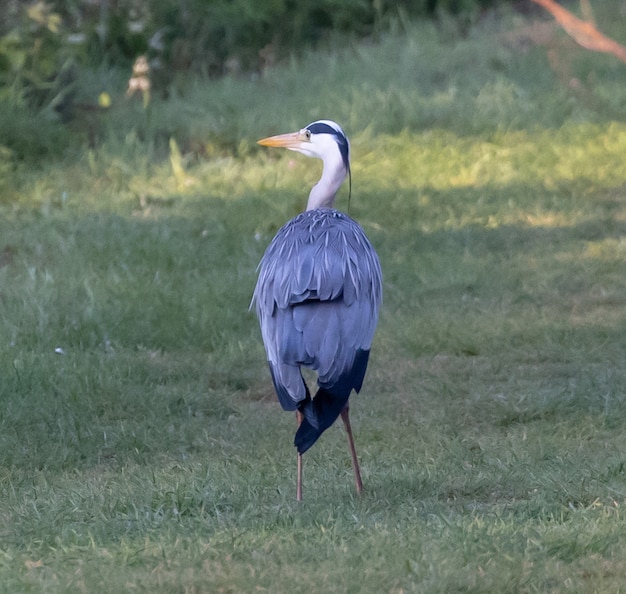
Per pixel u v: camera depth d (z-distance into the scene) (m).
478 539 7.36
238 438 10.55
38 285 14.66
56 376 11.84
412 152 22.19
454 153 22.11
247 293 14.62
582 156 21.73
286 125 23.47
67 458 10.07
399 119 24.00
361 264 8.78
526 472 9.04
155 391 11.61
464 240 17.02
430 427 10.57
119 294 14.38
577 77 26.50
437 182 20.59
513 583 6.78
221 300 14.34
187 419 11.07
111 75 26.31
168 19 29.30
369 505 8.40
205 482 8.97
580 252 16.36
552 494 8.46
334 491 8.77
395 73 27.08
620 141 22.67
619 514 7.86
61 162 21.45
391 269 15.65
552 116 24.47
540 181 20.36
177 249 16.39
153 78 26.98
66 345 13.03
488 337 13.05
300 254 8.62
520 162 21.58
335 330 8.30
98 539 7.81
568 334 13.02
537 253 16.39
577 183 20.06
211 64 29.30
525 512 8.07
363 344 8.60
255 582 6.86
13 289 14.59
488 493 8.74
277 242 9.04
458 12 31.69
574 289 14.86
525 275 15.45
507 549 7.24
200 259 16.14
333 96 25.14
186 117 23.95
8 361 12.12
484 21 30.92
